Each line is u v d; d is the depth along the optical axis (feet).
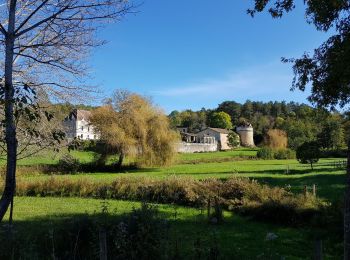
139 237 29.81
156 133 174.81
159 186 82.79
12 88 22.52
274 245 46.50
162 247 30.89
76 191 91.97
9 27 24.99
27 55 30.48
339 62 26.00
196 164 214.90
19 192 93.35
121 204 78.59
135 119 171.01
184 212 69.00
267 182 103.71
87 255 32.42
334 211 54.85
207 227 56.59
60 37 29.63
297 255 42.42
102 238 23.99
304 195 64.85
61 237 34.35
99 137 169.17
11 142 23.38
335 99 29.73
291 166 183.52
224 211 69.87
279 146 364.99
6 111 22.89
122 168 178.40
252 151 381.60
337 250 44.11
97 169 169.99
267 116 641.40
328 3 25.44
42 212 68.80
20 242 33.47
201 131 507.30
